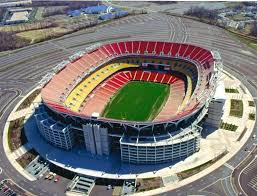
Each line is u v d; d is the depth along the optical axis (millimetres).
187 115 122250
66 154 131625
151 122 118750
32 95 183875
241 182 114750
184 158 126125
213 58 167875
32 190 117562
